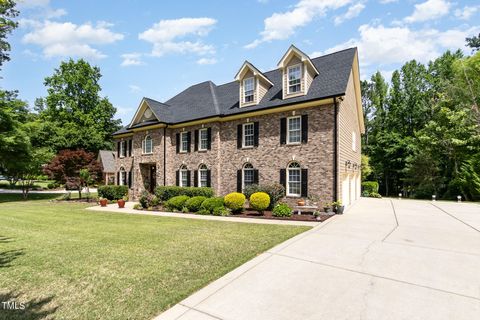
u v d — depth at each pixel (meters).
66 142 40.12
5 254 6.69
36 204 20.62
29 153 25.09
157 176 21.28
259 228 9.81
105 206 18.97
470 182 22.64
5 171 26.08
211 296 4.27
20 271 5.48
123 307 3.93
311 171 14.34
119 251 6.88
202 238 8.23
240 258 6.17
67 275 5.24
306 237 8.20
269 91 17.48
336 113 13.76
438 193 27.36
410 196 30.20
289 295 4.27
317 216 11.94
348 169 16.67
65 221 12.02
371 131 39.94
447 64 33.16
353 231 9.05
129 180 24.50
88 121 44.19
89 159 24.75
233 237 8.33
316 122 14.37
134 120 23.48
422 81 35.75
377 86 39.91
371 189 27.66
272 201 14.52
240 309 3.84
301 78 15.08
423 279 4.90
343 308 3.85
